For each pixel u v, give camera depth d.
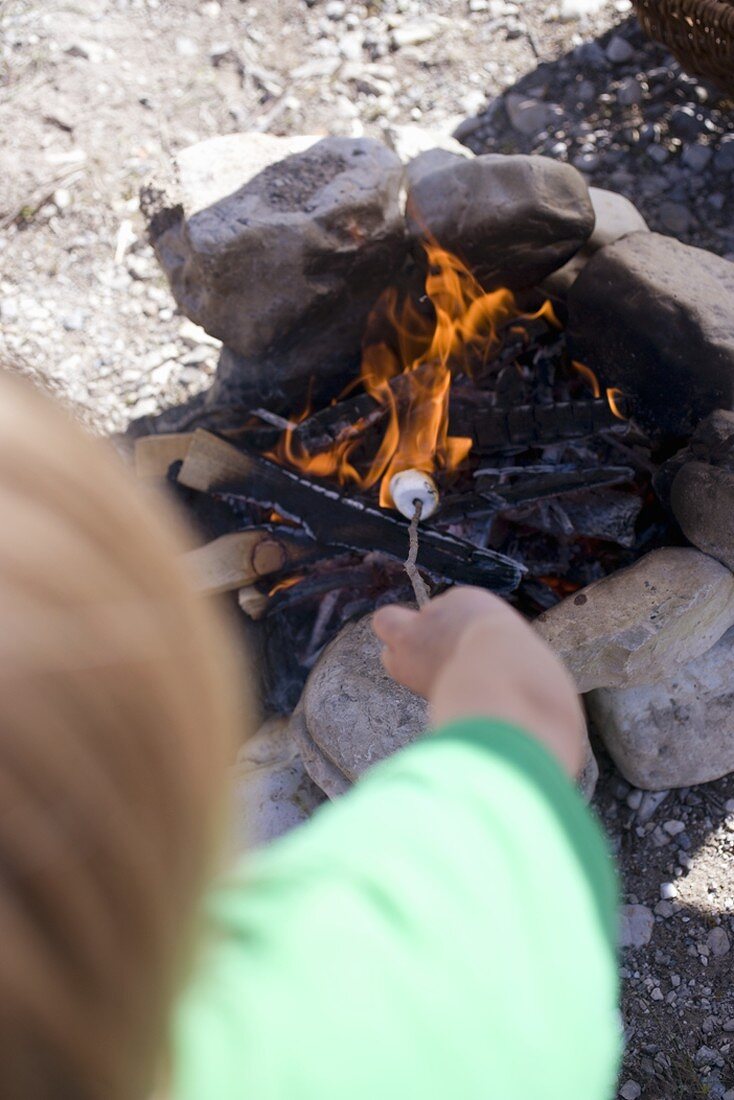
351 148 2.31
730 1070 1.94
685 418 2.21
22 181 3.29
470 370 2.43
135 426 2.86
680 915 2.10
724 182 3.03
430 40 3.44
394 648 0.59
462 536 2.30
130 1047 0.30
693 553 2.07
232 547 2.33
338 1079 0.36
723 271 2.28
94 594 0.28
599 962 0.45
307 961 0.38
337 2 3.54
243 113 3.39
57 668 0.26
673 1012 2.01
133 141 3.36
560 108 3.23
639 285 2.21
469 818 0.44
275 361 2.49
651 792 2.23
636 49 3.28
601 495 2.28
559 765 0.49
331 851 0.42
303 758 2.09
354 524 2.30
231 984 0.36
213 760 0.32
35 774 0.26
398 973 0.39
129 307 3.09
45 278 3.17
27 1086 0.27
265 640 2.40
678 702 2.14
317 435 2.38
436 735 0.49
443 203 2.31
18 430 0.29
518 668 0.53
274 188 2.25
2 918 0.25
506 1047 0.40
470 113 3.30
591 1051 0.45
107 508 0.30
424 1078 0.38
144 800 0.29
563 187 2.27
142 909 0.29
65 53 3.49
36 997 0.26
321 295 2.30
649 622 1.96
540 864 0.44
